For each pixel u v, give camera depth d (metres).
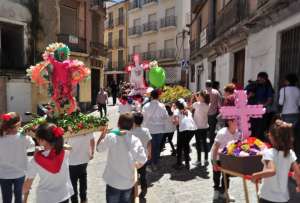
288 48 9.68
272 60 10.46
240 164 3.92
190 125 7.43
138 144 4.29
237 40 14.46
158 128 7.19
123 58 50.34
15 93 15.94
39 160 3.55
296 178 3.52
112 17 52.44
